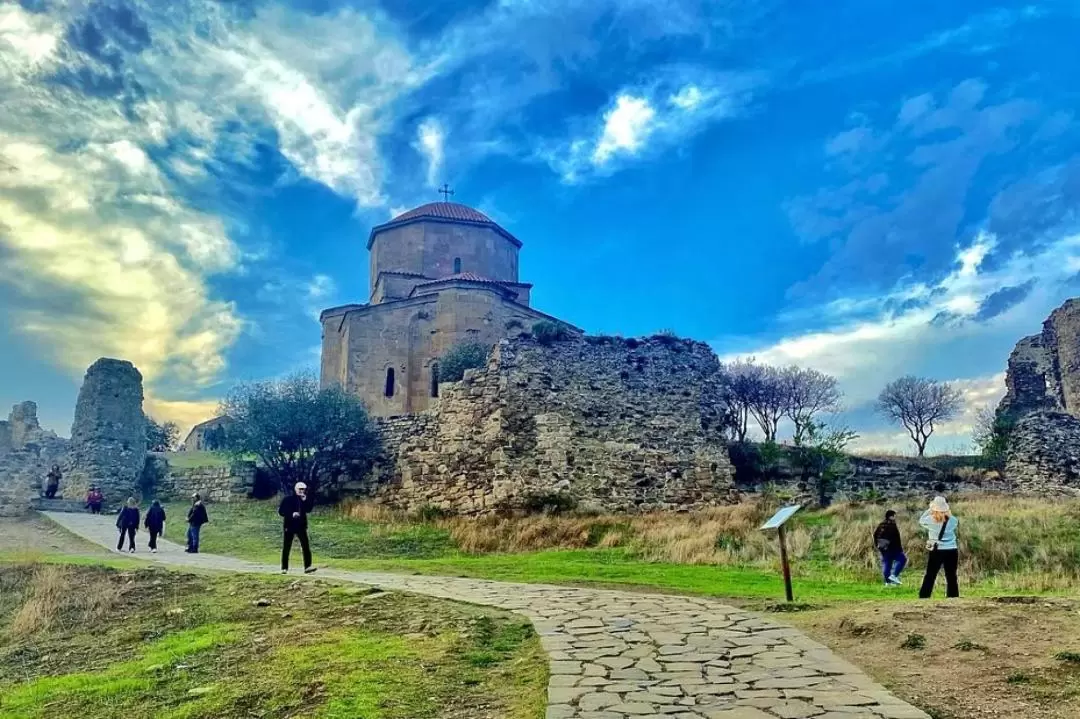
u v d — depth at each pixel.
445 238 44.59
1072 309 38.75
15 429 44.88
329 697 7.69
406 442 29.36
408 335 40.22
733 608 10.81
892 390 57.44
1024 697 6.80
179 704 8.45
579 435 26.92
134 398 35.62
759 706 6.61
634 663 8.00
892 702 6.63
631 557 19.39
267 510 29.83
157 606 13.13
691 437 28.73
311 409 30.84
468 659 8.62
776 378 52.47
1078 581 15.56
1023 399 38.09
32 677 10.52
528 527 23.58
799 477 30.83
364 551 22.28
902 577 16.39
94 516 30.31
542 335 28.31
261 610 11.97
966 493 29.66
